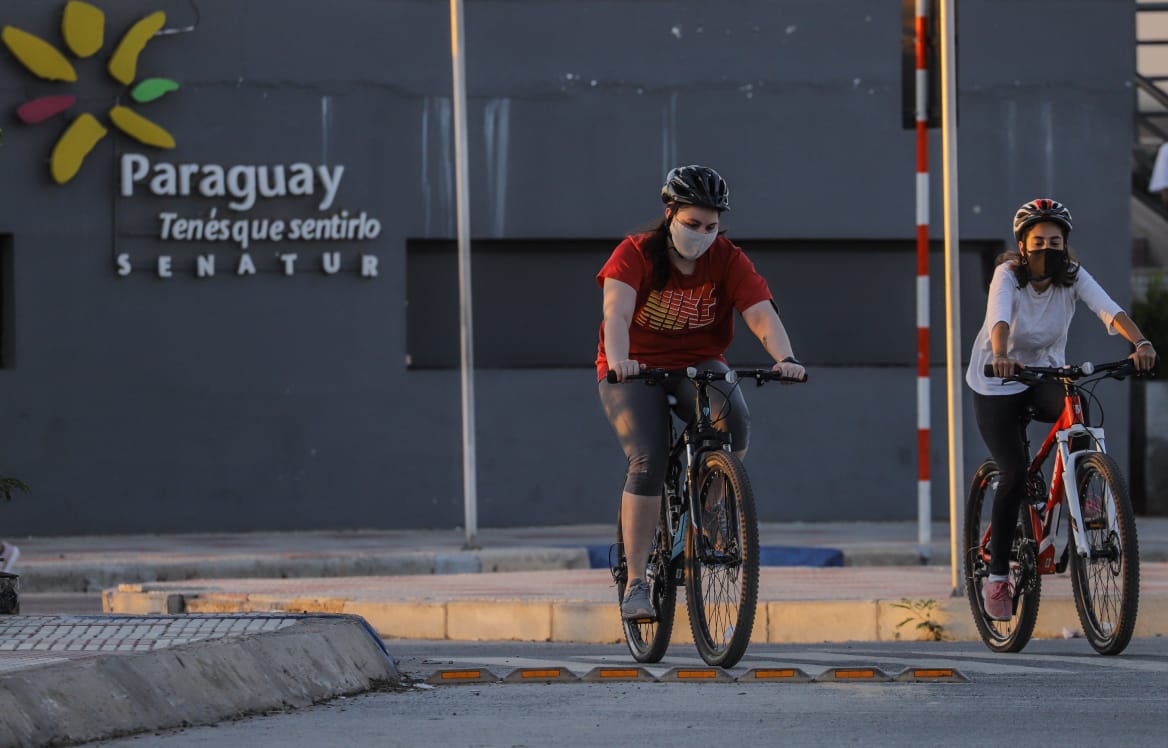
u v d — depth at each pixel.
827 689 18.05
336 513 49.03
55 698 14.66
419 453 49.34
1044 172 50.84
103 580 38.47
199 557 40.03
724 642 18.97
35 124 47.59
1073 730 15.35
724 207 18.77
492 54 49.50
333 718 16.19
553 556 40.97
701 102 50.16
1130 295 51.09
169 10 48.16
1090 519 20.73
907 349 51.16
